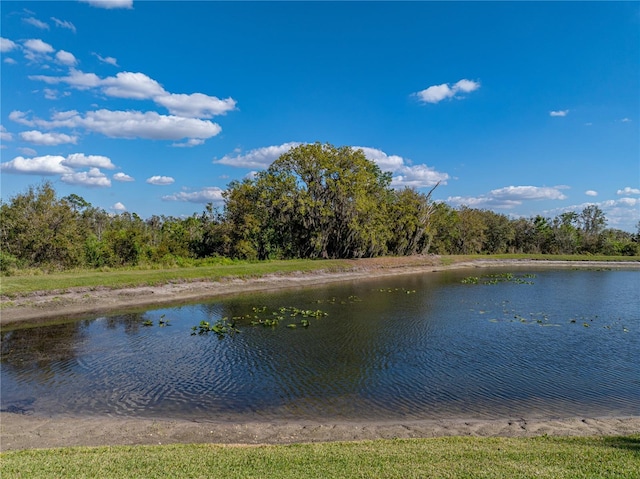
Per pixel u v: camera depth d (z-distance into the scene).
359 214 46.78
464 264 56.50
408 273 46.00
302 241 47.72
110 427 8.88
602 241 72.62
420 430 8.69
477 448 7.06
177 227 47.06
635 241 75.81
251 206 43.97
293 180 44.75
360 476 5.69
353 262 44.59
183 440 8.22
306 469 6.02
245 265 37.22
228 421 9.29
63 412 9.75
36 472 5.92
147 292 26.05
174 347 15.21
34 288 22.45
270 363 13.39
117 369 12.81
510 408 10.02
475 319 20.34
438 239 66.00
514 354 14.39
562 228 75.44
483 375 12.30
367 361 13.59
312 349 14.97
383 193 55.59
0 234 30.45
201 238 44.19
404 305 24.45
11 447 7.87
